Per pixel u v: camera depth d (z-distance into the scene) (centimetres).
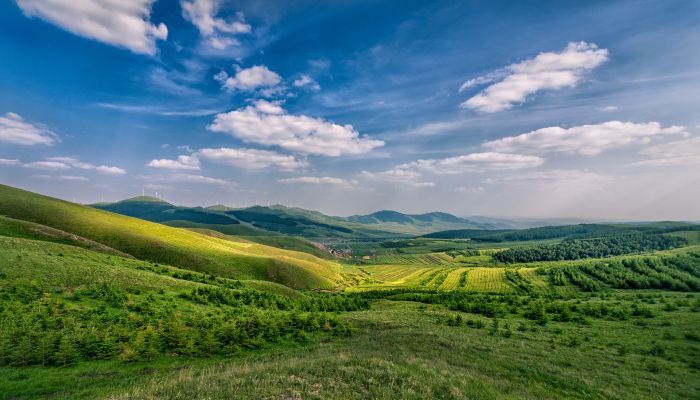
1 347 2539
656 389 2514
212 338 3412
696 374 2950
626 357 3378
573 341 3925
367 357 2509
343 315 6053
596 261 19788
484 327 5012
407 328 4459
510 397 2041
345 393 1717
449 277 19688
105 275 5181
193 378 1956
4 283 3934
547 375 2611
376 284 18462
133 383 2125
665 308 6144
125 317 3716
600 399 2230
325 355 2792
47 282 4288
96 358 2711
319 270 17725
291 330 4247
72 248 6700
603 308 6184
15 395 1917
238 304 5872
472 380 2252
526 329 4838
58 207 13688
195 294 5538
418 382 1972
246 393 1605
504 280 17112
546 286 14650
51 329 3031
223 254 14338
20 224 8725
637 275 13950
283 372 1994
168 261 11719
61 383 2150
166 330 3538
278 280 13575
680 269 14612
